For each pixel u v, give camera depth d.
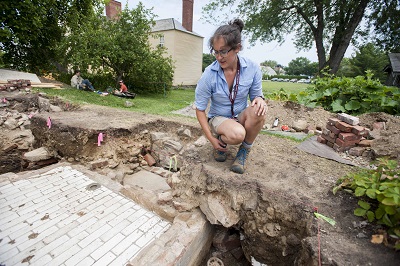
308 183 2.26
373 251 1.46
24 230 1.93
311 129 4.59
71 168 3.01
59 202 2.31
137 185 3.18
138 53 10.48
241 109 2.38
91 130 3.40
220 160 2.68
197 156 2.86
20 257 1.68
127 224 2.09
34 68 10.39
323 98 5.89
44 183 2.64
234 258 2.34
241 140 2.10
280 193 2.05
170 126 4.38
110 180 2.76
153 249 1.75
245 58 2.14
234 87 2.16
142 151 3.96
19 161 4.15
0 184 2.56
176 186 2.57
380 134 3.33
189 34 16.14
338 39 12.05
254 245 2.17
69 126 3.53
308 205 1.90
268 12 12.89
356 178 1.88
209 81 2.13
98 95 7.96
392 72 14.19
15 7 7.36
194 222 2.12
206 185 2.28
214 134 2.45
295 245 1.93
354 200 1.95
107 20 10.34
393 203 1.42
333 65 11.98
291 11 13.28
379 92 5.12
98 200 2.39
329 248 1.51
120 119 4.27
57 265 1.64
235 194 2.13
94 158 3.39
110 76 11.23
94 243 1.85
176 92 14.03
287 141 3.69
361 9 10.66
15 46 9.27
